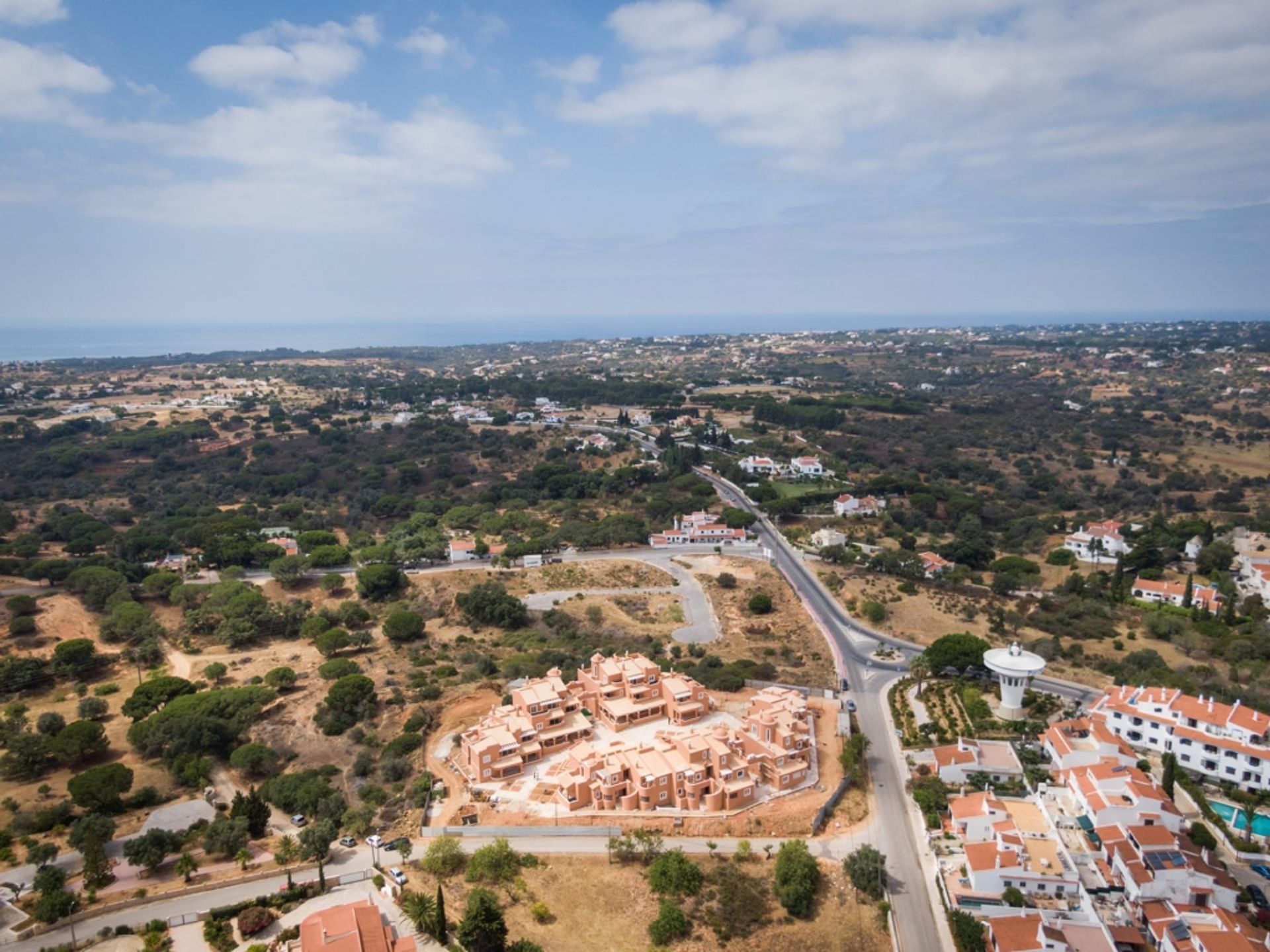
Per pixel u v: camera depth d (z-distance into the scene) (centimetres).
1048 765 12225
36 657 16888
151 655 17062
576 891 9656
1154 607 19038
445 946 8681
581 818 10931
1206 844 10300
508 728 12400
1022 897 9406
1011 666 13600
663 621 19162
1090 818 10675
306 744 13338
